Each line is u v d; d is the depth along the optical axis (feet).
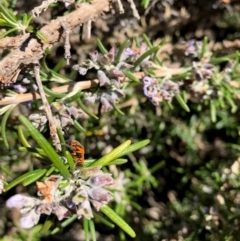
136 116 0.74
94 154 0.73
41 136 0.33
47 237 0.83
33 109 0.57
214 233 0.59
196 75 0.55
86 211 0.32
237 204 0.56
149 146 0.78
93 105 0.65
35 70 0.39
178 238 0.68
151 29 0.71
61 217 0.32
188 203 0.75
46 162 0.36
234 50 0.68
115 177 0.67
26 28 0.40
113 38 0.71
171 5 0.72
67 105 0.43
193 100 0.65
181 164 0.81
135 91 0.66
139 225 0.73
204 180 0.73
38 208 0.32
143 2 0.55
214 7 0.70
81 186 0.33
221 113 0.73
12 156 0.66
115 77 0.45
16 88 0.43
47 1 0.39
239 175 0.60
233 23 0.75
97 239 0.83
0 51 0.57
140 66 0.49
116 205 0.66
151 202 0.82
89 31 0.44
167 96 0.50
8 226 0.78
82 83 0.45
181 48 0.65
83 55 0.72
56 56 0.72
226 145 0.75
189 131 0.77
